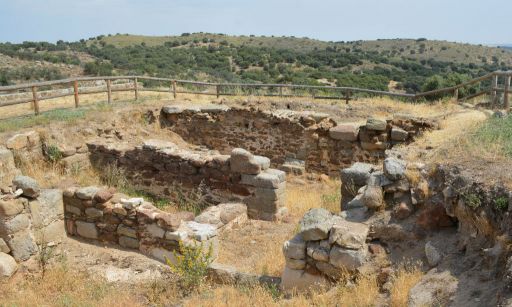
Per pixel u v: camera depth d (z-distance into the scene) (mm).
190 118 13227
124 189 9781
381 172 5957
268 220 8438
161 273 6070
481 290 3643
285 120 11789
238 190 8719
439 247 4555
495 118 7930
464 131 7793
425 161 6371
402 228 5039
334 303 4414
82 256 6574
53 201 6598
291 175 11727
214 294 5164
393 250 4926
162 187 9852
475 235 4379
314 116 11469
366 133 10617
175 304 5191
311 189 10742
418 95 12406
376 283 4543
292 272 5082
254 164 8414
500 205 4152
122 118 12523
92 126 11508
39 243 6293
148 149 9898
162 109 13453
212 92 15688
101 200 6867
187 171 9383
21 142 9758
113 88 14031
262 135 12312
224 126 12891
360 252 4727
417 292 4000
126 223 6762
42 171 9695
